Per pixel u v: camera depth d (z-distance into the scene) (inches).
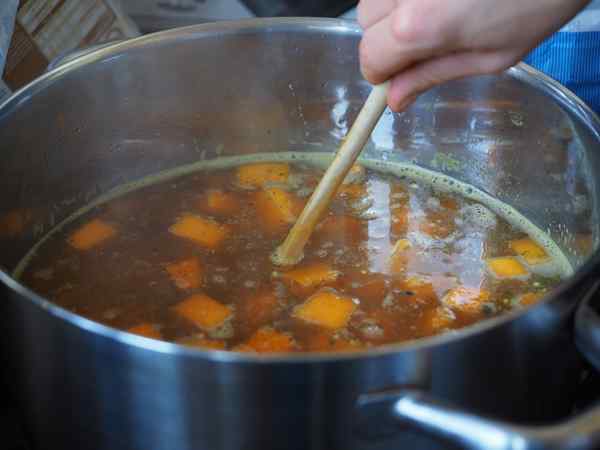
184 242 22.9
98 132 23.0
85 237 22.9
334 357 14.3
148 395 15.0
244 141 25.4
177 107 23.9
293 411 14.7
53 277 21.9
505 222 23.9
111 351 14.8
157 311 20.9
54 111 21.5
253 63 23.7
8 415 18.9
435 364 14.7
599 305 16.1
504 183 24.0
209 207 24.0
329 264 22.1
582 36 24.6
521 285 22.0
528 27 16.3
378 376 14.5
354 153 20.2
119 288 21.5
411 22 16.2
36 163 21.7
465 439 13.8
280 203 24.1
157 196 24.3
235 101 24.4
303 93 24.5
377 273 21.9
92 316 20.8
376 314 20.7
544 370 16.1
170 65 23.0
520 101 22.4
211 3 29.0
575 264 22.4
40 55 24.5
